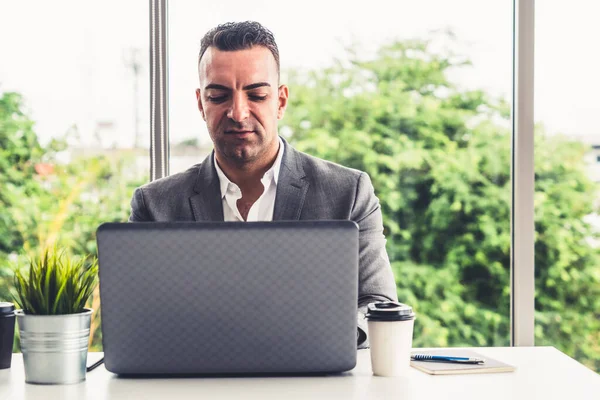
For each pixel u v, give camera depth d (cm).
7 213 296
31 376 136
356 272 134
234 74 227
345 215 220
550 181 294
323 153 297
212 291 133
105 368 140
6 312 154
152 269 132
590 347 297
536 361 158
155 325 134
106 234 132
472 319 294
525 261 286
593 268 296
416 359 155
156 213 227
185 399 122
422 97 296
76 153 294
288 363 136
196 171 233
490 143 293
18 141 295
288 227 132
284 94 244
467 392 127
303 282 133
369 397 123
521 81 282
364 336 159
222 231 132
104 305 133
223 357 135
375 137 297
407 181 297
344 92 296
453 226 295
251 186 232
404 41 294
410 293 296
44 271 139
